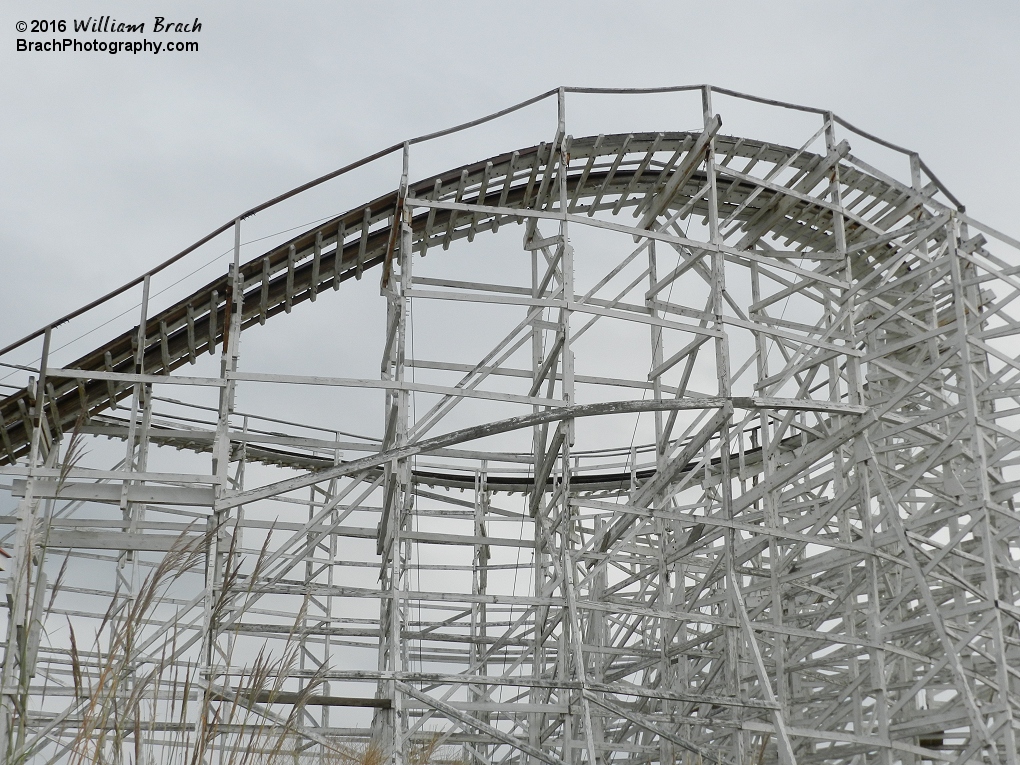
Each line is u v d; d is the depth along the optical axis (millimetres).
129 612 4941
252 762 5336
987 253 22984
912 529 20953
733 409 20266
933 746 21438
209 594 16922
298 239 20156
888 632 20297
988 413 22297
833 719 20641
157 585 5016
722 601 22484
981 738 18188
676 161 22641
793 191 22656
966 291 23172
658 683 24047
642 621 27219
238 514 18047
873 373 24469
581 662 18062
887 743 19188
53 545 17688
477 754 21859
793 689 22984
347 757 14984
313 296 22031
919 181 23094
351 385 18750
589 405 19344
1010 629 21500
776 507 22781
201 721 5289
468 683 17453
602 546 24172
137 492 18172
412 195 20906
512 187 22484
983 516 19422
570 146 21594
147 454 19609
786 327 23453
